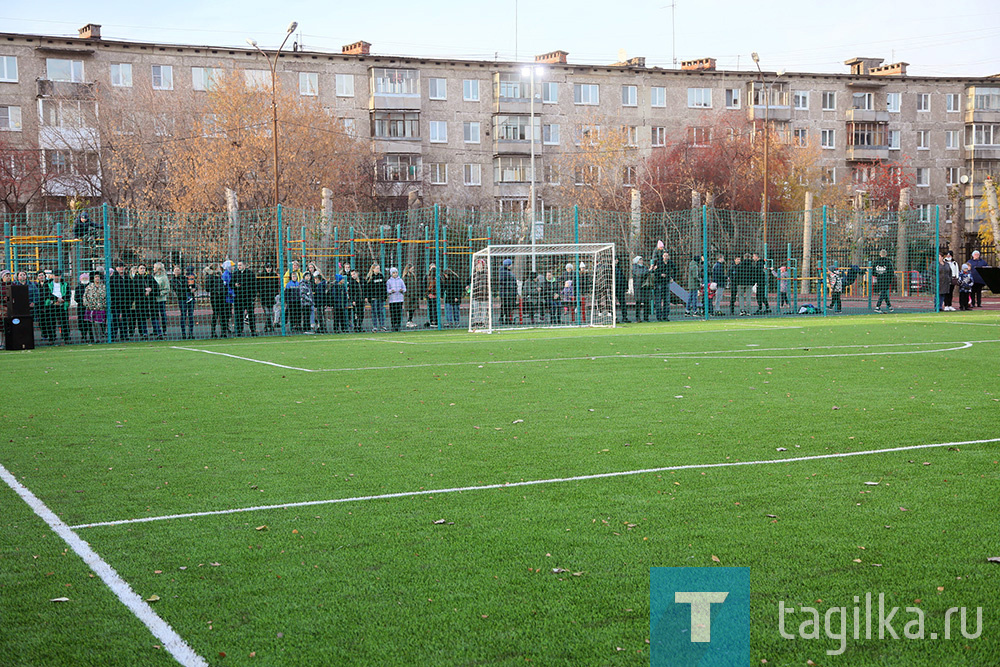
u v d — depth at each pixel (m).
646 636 3.88
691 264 28.67
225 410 10.25
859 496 6.04
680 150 56.81
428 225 28.88
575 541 5.16
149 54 55.81
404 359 16.09
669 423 8.98
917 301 33.47
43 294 21.75
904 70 74.25
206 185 42.47
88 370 14.79
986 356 15.08
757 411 9.66
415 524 5.57
